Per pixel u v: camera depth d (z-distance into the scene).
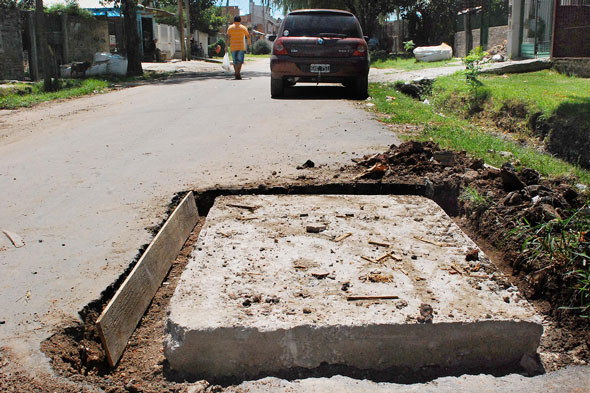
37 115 9.59
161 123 8.16
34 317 2.67
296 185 4.64
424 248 3.37
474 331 2.50
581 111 8.87
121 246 3.52
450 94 12.45
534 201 4.05
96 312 2.82
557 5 12.98
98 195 4.57
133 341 2.71
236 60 16.08
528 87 11.86
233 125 7.77
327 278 2.95
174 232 3.81
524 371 2.49
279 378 2.41
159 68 24.12
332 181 4.71
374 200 4.35
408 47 26.41
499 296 2.76
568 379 2.40
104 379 2.40
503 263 3.58
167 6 44.75
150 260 3.25
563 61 14.60
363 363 2.49
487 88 11.70
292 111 9.00
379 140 6.50
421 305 2.56
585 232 3.34
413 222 3.83
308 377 2.44
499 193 4.37
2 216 4.10
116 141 6.85
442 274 3.01
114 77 18.55
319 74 10.33
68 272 3.16
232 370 2.47
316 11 10.73
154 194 4.54
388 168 5.04
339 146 6.20
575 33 13.11
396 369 2.50
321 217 3.93
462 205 4.46
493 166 5.35
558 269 3.13
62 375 2.31
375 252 3.30
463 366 2.53
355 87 10.76
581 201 4.19
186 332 2.43
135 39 19.80
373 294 2.76
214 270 3.05
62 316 2.68
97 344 2.64
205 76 18.39
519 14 17.50
